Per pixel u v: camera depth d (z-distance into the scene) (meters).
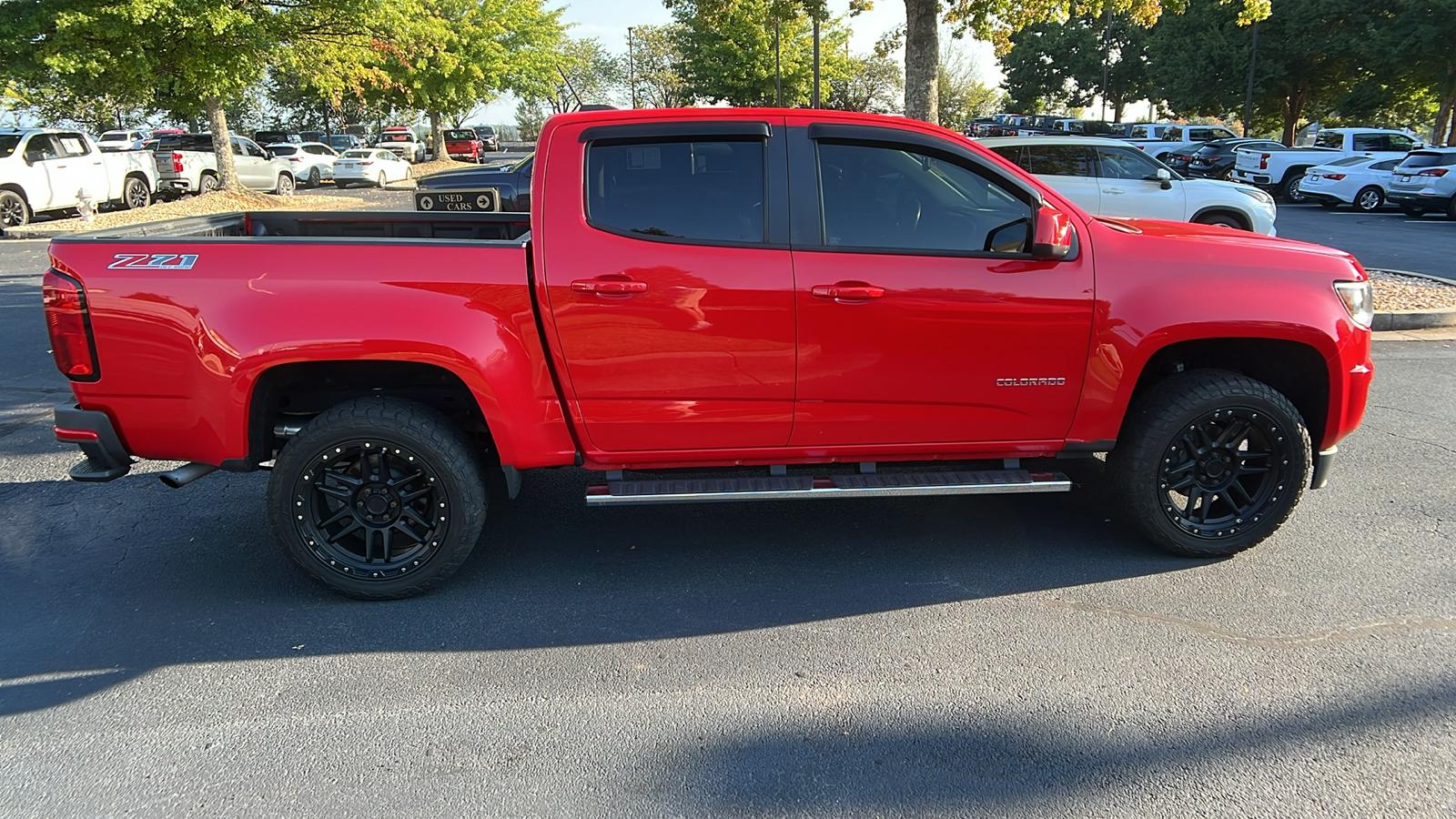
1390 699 2.90
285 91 45.44
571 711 2.91
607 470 3.70
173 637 3.39
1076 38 54.50
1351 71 33.81
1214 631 3.34
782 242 3.49
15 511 4.59
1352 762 2.61
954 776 2.58
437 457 3.44
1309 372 3.89
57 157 17.33
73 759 2.69
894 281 3.47
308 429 3.40
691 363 3.49
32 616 3.54
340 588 3.58
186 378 3.33
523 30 37.91
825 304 3.46
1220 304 3.59
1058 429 3.73
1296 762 2.62
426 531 3.57
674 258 3.43
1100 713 2.86
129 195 19.36
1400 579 3.73
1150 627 3.38
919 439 3.71
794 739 2.76
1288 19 32.94
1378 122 36.72
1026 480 3.72
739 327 3.47
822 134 3.52
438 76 35.22
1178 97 38.50
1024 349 3.58
